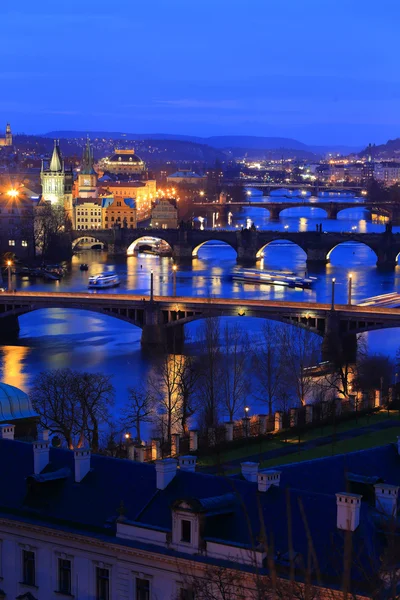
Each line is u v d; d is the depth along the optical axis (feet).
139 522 406.41
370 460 451.94
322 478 431.84
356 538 353.10
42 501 437.99
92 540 410.52
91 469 441.27
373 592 251.80
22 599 431.43
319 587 290.97
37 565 430.61
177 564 355.36
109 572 409.69
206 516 383.86
